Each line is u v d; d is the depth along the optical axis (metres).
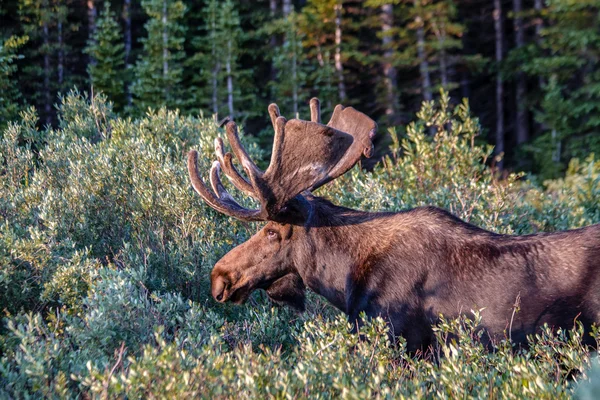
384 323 8.69
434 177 16.95
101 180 14.98
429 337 9.92
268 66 65.56
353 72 61.56
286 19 57.66
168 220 14.21
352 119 10.88
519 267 9.63
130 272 11.55
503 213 14.98
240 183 10.46
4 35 54.56
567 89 59.34
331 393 7.51
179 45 53.91
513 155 63.34
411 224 10.23
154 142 18.22
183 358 7.69
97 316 9.71
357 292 10.23
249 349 8.18
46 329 9.74
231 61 56.97
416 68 60.75
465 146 17.53
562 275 9.45
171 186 14.35
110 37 51.84
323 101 56.91
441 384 7.69
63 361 8.80
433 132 53.09
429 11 55.38
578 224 16.28
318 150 9.71
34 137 19.44
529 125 67.06
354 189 15.05
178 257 13.32
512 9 66.69
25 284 11.43
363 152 10.58
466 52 67.38
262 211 10.08
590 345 9.14
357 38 60.44
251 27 66.31
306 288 11.40
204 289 13.08
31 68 52.81
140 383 7.27
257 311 12.21
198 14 62.50
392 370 8.38
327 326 8.90
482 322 9.59
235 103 57.12
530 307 9.42
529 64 58.12
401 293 9.92
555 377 8.43
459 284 9.76
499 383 7.62
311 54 57.91
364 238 10.37
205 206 14.24
